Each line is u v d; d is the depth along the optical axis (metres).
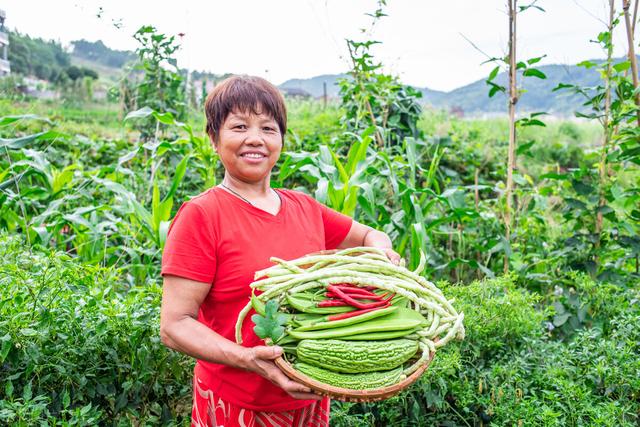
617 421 2.48
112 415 2.56
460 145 7.66
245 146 1.73
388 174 3.99
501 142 10.03
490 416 2.70
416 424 2.66
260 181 1.84
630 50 3.78
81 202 4.93
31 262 2.69
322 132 7.76
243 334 1.74
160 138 6.25
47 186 4.45
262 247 1.75
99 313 2.44
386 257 1.89
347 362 1.55
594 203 3.90
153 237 3.87
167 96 6.32
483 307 2.94
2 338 2.10
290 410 1.83
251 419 1.78
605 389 2.72
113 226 4.02
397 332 1.64
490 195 7.13
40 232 3.77
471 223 4.48
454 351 2.66
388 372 1.60
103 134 10.70
